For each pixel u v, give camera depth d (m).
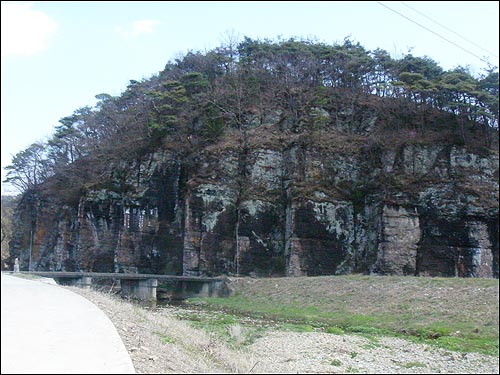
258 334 31.06
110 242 81.31
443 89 80.75
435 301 40.00
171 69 106.94
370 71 91.94
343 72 91.69
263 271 70.31
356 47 103.62
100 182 84.62
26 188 107.06
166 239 77.62
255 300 52.03
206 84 87.19
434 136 76.50
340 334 32.88
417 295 42.06
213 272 70.00
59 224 88.81
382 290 45.12
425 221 69.38
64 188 94.56
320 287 50.38
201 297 57.75
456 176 71.81
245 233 71.50
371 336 32.53
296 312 43.47
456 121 79.69
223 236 71.75
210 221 71.81
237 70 92.69
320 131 79.75
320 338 30.20
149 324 21.42
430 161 73.38
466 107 78.19
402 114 81.69
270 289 54.31
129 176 82.19
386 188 70.81
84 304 25.16
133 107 102.75
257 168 75.69
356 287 47.53
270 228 73.00
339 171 75.12
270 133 81.19
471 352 27.92
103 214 82.25
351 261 70.19
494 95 81.62
